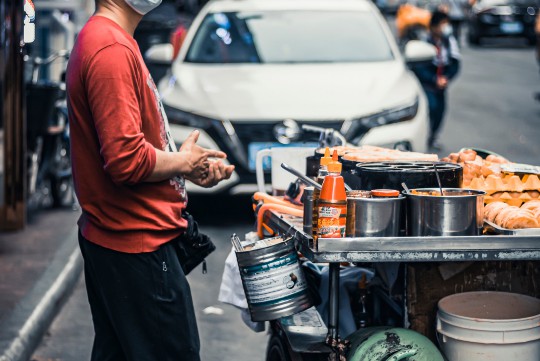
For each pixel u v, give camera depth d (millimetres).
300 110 9547
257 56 10562
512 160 13828
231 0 11477
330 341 4285
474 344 4199
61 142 10859
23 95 9320
